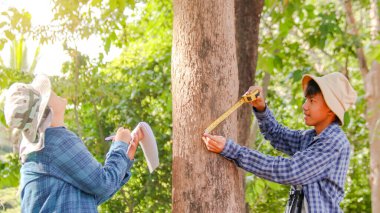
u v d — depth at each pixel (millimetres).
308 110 2695
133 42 8406
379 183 7586
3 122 4348
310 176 2473
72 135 2271
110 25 4879
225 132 2574
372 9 8344
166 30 8445
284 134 2951
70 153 2207
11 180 5961
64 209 2162
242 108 4117
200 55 2566
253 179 5773
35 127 2201
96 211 2254
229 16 2650
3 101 3549
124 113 6926
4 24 4266
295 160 2463
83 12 4652
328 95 2611
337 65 9086
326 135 2572
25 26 4297
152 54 7805
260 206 8305
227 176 2529
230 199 2529
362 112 7699
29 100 2205
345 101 2643
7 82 5590
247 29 4242
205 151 2521
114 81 7020
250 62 4234
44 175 2203
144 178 6973
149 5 8039
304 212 2543
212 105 2545
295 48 6961
